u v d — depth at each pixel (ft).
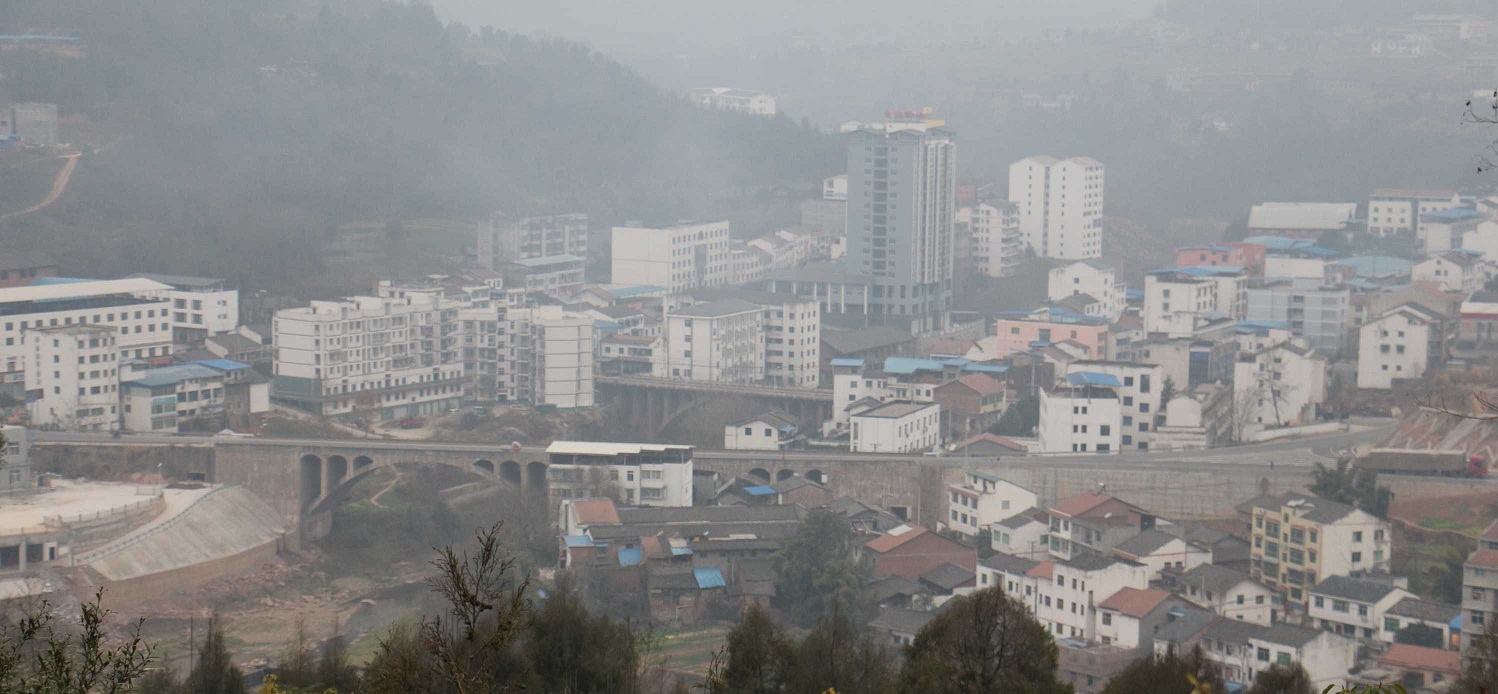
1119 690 339.98
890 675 363.56
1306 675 393.91
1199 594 649.20
